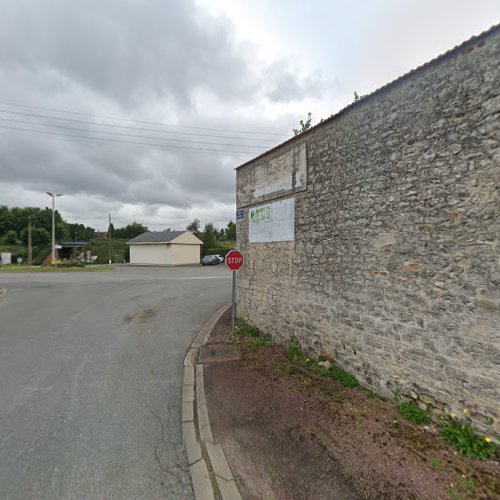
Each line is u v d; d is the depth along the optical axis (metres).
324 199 4.16
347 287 3.80
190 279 15.87
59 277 17.36
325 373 3.92
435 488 2.10
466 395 2.57
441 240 2.75
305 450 2.55
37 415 3.14
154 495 2.15
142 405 3.41
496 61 2.37
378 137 3.36
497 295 2.37
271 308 5.44
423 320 2.91
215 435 2.81
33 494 2.13
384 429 2.78
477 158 2.49
